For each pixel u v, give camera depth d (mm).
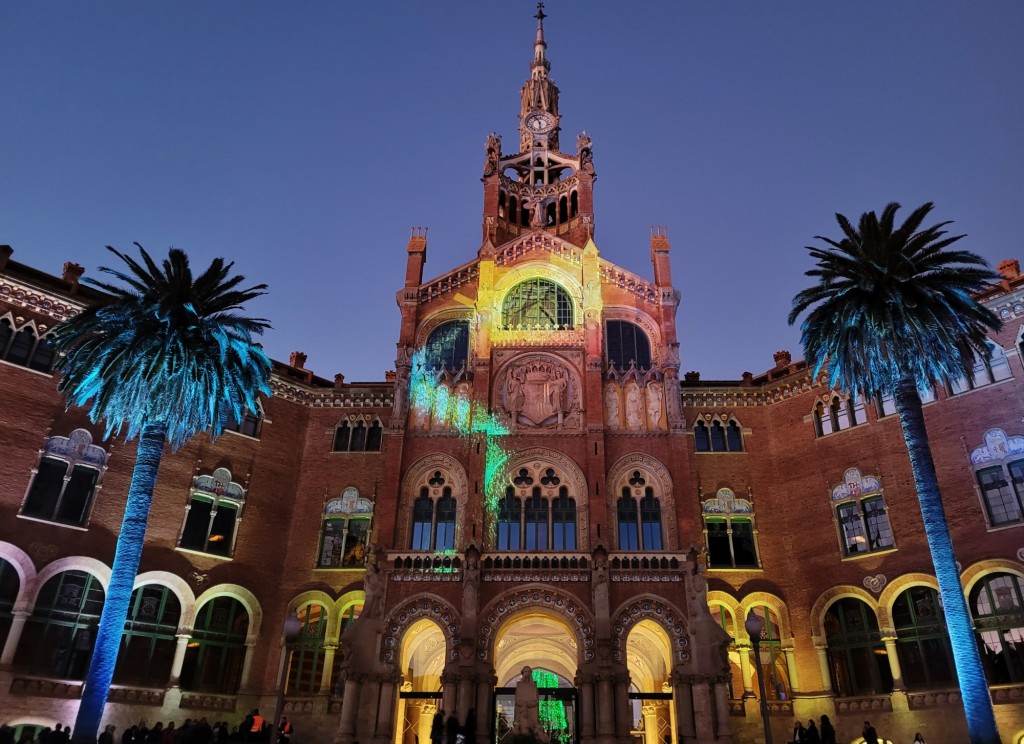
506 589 39531
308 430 49656
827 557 43000
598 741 35688
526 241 51188
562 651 47844
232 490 45156
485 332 46781
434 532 41875
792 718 41062
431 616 39062
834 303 34906
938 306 32250
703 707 36125
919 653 38250
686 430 46125
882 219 34906
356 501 47250
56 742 29828
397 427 44094
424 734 43938
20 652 35625
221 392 35375
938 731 36406
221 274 36531
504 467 43375
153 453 32938
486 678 37406
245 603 43500
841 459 44344
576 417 44531
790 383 48188
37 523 37469
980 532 37344
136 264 35312
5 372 38625
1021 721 33750
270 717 41812
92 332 38750
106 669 29516
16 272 40250
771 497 46656
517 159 60281
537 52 68875
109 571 38906
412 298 48812
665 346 46375
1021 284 39219
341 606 44188
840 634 41500
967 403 39719
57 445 39219
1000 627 35656
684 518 41062
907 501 40719
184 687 40250
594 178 56375
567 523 42094
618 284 49438
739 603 43812
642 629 40125
